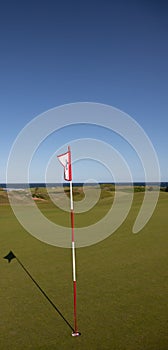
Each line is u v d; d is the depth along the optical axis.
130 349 5.25
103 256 11.98
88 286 8.51
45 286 8.64
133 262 10.91
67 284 8.76
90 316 6.58
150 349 5.24
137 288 8.22
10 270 10.32
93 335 5.76
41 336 5.80
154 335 5.70
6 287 8.62
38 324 6.29
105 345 5.39
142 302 7.26
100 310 6.87
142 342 5.46
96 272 9.84
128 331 5.88
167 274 9.40
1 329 6.12
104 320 6.37
